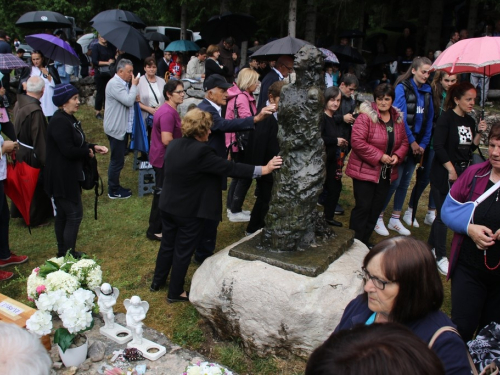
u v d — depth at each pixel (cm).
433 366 103
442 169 401
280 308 284
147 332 313
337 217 551
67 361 274
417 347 106
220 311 307
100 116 917
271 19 1345
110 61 873
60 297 263
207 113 337
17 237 486
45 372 142
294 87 311
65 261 296
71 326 258
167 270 375
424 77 455
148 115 666
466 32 958
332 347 110
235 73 973
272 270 300
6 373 133
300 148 311
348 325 182
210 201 343
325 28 1329
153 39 1163
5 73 786
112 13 866
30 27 962
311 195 314
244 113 457
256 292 292
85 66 1061
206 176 340
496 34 995
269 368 292
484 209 245
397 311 156
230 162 330
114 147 577
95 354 283
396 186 469
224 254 331
